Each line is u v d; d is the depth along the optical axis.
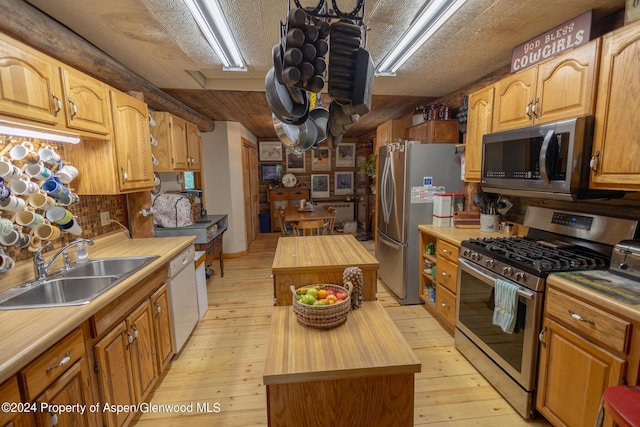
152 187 2.51
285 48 0.89
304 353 1.11
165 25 1.82
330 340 1.20
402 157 3.04
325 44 0.92
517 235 2.42
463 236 2.46
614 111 1.40
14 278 1.54
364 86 1.00
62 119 1.51
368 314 1.41
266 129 5.94
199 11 1.66
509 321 1.69
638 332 1.13
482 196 2.70
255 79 3.03
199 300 2.88
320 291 1.40
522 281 1.63
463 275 2.21
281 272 1.51
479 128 2.40
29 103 1.31
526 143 1.85
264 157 7.32
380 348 1.14
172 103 3.18
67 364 1.17
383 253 3.63
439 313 2.68
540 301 1.55
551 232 2.05
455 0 1.62
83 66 1.94
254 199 6.57
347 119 1.25
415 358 1.08
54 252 1.83
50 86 1.43
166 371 2.14
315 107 1.75
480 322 2.04
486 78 2.81
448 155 3.06
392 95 3.53
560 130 1.60
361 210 7.23
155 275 1.95
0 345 0.97
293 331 1.27
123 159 2.07
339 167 7.52
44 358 1.05
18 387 0.96
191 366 2.20
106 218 2.38
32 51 1.33
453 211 2.88
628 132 1.34
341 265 1.55
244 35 1.97
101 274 1.93
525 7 1.68
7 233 1.46
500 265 1.79
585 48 1.53
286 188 7.18
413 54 2.33
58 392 1.12
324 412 1.15
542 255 1.76
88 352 1.31
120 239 2.48
